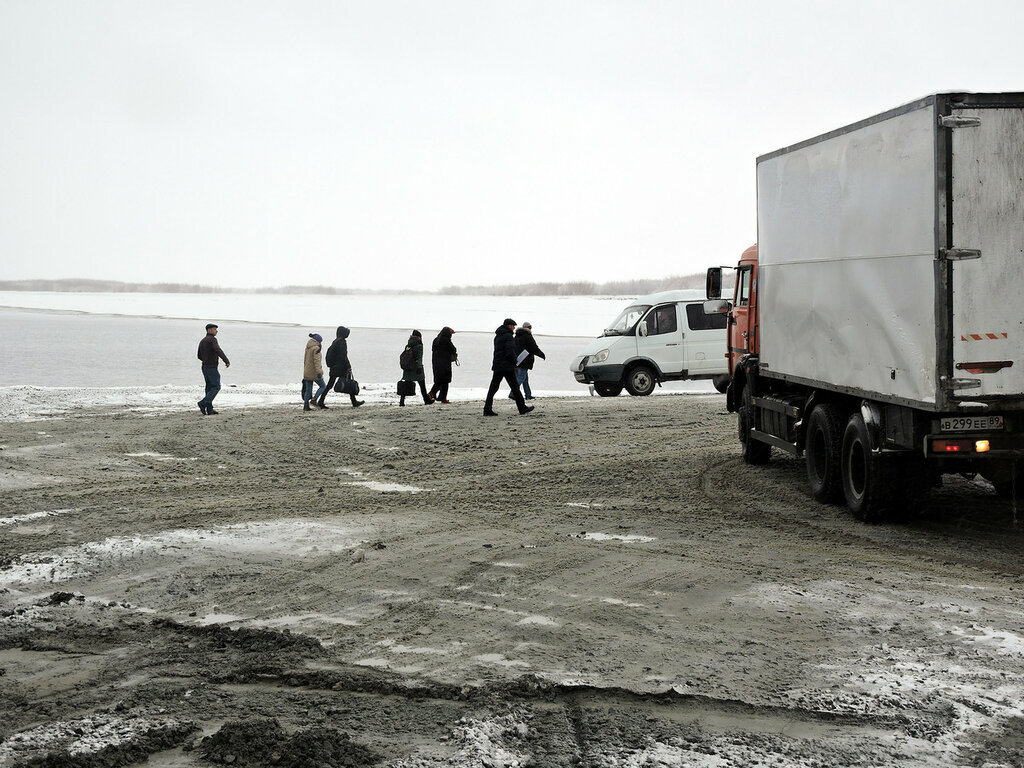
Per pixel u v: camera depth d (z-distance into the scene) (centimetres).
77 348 5747
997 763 451
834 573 802
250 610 706
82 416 2130
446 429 1839
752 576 789
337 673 569
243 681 566
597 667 576
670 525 1006
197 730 496
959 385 844
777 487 1232
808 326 1136
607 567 821
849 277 1016
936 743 472
